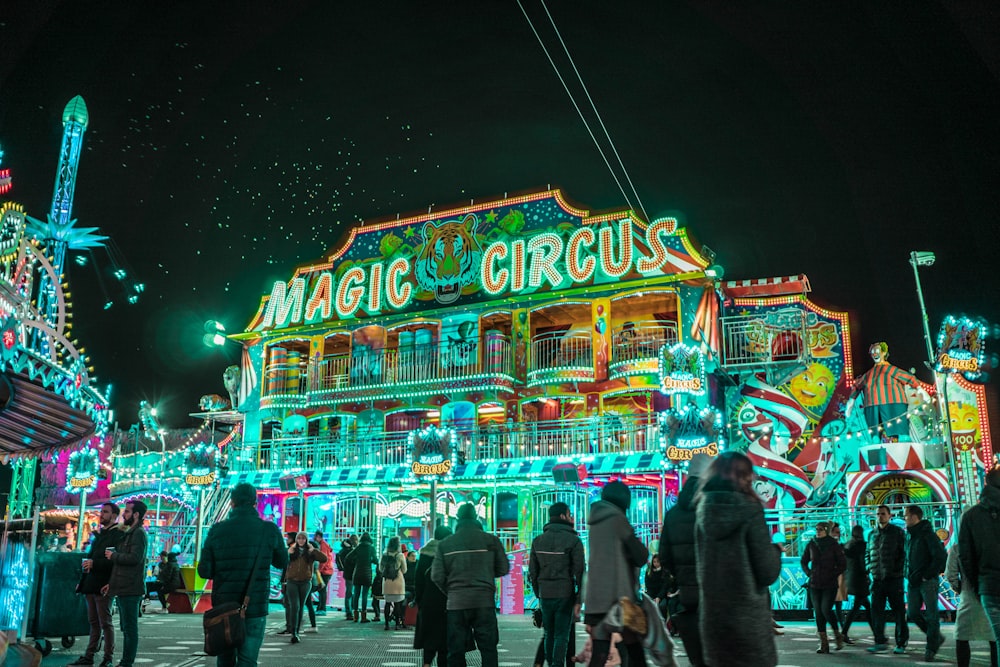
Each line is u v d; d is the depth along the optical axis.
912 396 23.81
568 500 24.45
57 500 30.09
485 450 25.86
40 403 13.00
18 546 12.35
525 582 22.84
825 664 11.16
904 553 12.58
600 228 26.17
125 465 31.59
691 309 24.75
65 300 11.46
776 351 26.55
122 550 9.99
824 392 25.77
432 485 22.55
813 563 12.79
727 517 5.27
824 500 23.80
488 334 26.67
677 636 15.43
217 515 28.52
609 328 25.55
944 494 21.05
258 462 28.84
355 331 28.88
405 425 28.08
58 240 16.70
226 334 30.89
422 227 28.81
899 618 12.45
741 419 26.02
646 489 24.14
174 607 21.92
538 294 26.34
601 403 25.30
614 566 7.66
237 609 7.24
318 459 27.77
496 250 27.44
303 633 15.95
